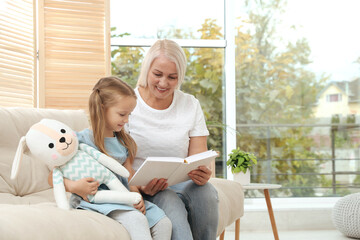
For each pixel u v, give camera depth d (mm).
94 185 1658
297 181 4539
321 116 4570
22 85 3381
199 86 4590
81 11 3686
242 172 3617
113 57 4438
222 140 4594
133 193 1687
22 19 3398
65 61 3633
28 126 2332
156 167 1787
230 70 4516
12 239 1192
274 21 4590
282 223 4203
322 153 4559
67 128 1710
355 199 3756
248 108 4570
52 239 1278
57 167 1690
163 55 2080
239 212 2791
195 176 1977
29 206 1456
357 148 4562
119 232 1532
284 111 4559
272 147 4547
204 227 2014
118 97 1802
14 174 1592
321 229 4223
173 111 2217
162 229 1695
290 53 4574
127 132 2166
